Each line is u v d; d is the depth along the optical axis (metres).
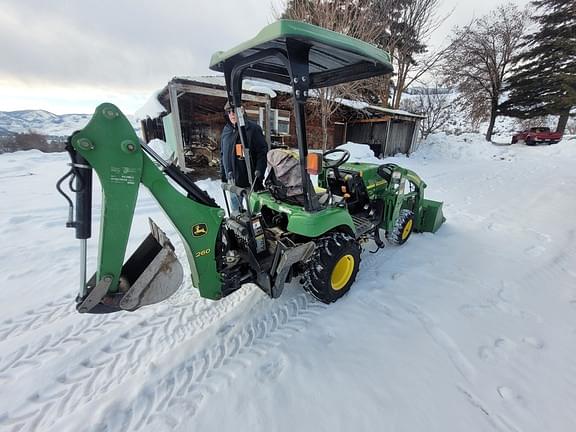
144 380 1.55
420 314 2.10
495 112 17.95
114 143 1.30
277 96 8.61
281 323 2.00
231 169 2.94
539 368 1.63
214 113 8.08
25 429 1.30
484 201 5.28
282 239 2.09
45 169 7.52
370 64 2.09
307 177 1.96
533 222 4.13
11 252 3.00
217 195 5.26
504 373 1.59
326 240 2.16
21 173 6.96
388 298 2.29
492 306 2.20
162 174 1.51
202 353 1.73
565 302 2.26
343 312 2.12
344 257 2.21
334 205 2.34
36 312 2.09
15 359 1.68
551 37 16.69
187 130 7.84
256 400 1.43
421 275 2.65
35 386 1.51
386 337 1.87
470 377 1.57
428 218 3.71
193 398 1.45
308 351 1.74
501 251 3.18
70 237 3.39
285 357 1.69
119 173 1.34
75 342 1.81
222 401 1.43
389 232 3.20
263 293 2.33
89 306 1.45
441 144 13.48
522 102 17.16
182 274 1.67
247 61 1.90
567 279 2.62
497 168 9.20
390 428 1.30
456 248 3.26
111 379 1.56
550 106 16.41
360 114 11.43
